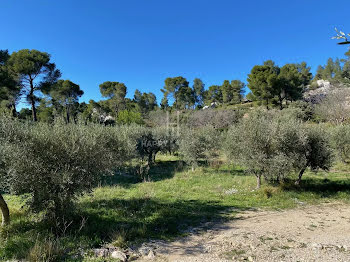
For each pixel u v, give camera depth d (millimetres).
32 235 4848
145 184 11727
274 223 6352
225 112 42406
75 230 5230
